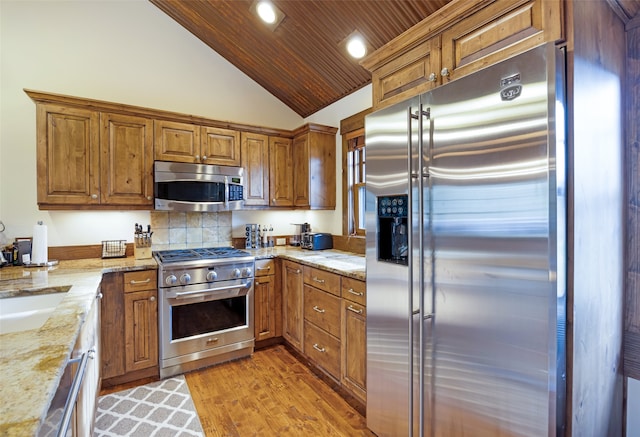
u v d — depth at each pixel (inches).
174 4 116.3
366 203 74.0
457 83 53.4
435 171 57.2
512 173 46.5
